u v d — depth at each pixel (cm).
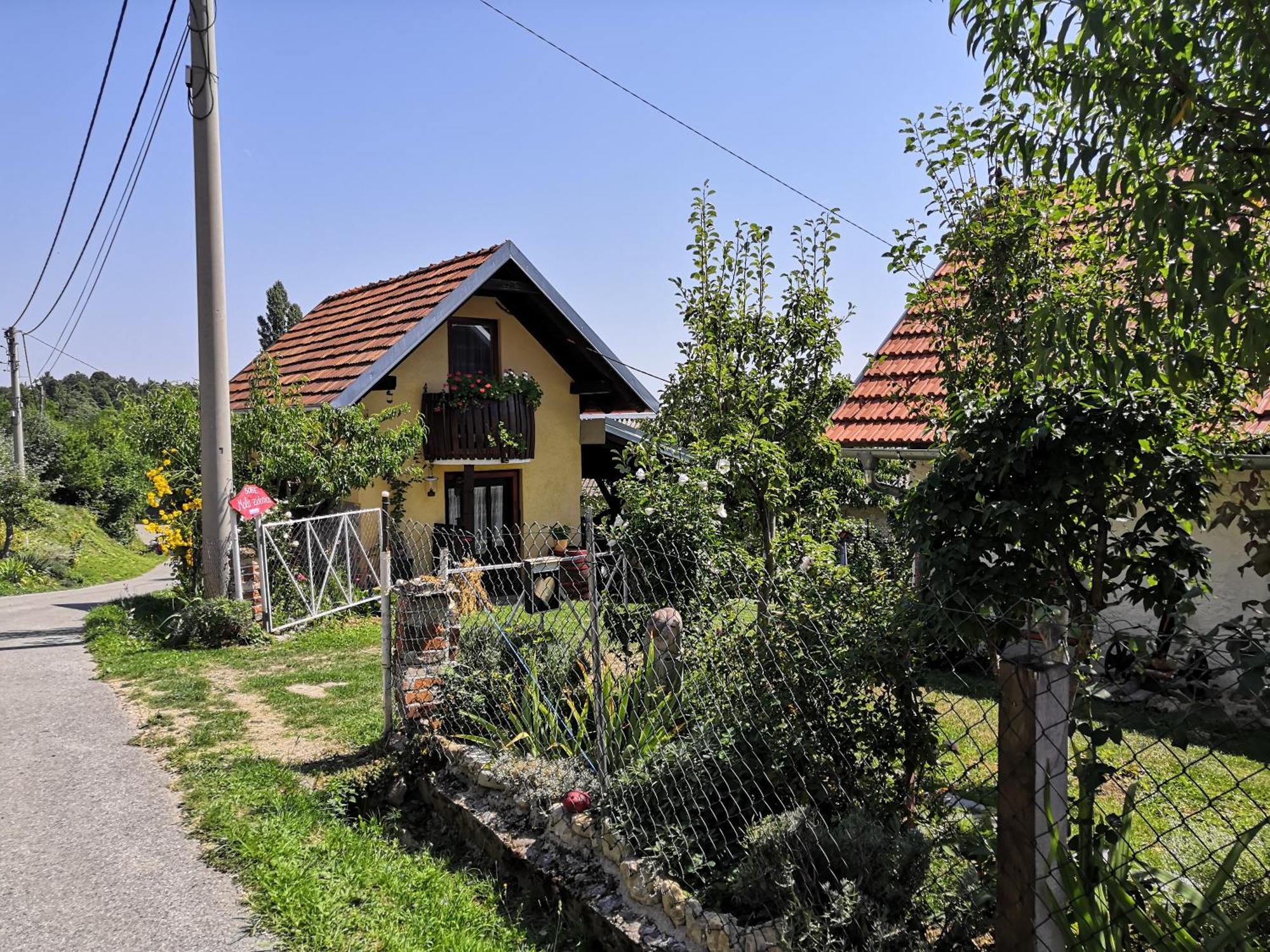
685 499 508
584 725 466
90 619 1130
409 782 527
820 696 345
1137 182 277
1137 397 352
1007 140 332
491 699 545
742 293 648
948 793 345
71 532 3056
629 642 488
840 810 340
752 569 431
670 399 675
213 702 709
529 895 403
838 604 353
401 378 1484
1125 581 372
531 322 1655
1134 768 479
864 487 889
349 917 372
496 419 1530
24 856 431
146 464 1592
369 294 1788
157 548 1712
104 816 477
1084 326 309
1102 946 234
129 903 385
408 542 1384
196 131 1020
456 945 353
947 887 296
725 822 371
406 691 557
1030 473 357
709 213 642
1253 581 671
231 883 402
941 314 462
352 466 1244
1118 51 275
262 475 1217
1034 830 238
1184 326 272
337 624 1112
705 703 395
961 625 300
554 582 597
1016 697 243
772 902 321
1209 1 258
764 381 637
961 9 310
